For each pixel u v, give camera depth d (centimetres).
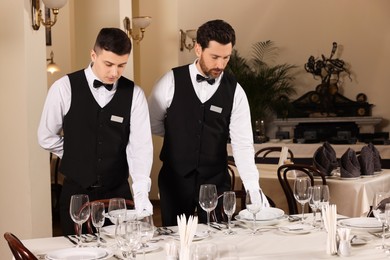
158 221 751
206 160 370
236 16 1045
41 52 466
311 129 1001
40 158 462
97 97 348
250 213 326
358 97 1041
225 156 380
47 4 449
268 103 1003
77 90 346
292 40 1055
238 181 607
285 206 565
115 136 350
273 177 571
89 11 603
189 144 367
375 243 279
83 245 284
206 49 331
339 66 1033
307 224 315
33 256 224
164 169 378
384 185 554
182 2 974
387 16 1038
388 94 1037
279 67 1044
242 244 280
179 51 905
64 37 941
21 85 446
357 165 545
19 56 445
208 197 302
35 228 455
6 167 454
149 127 353
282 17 1055
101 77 321
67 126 348
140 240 241
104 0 601
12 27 444
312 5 1052
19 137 449
